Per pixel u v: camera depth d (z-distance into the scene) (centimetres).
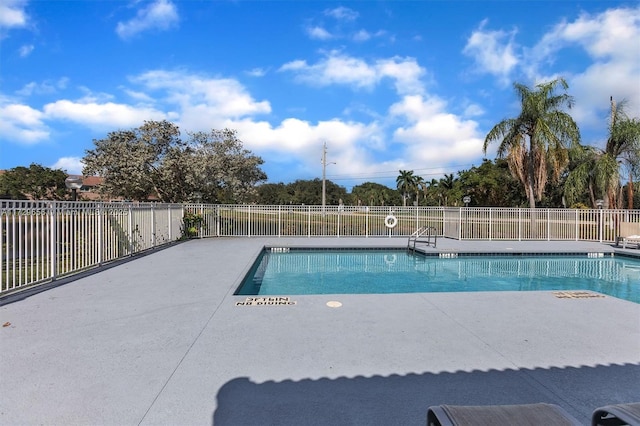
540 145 1738
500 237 1661
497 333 410
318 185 7062
